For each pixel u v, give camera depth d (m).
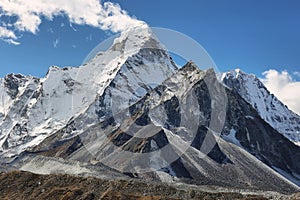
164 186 166.50
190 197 156.75
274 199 162.25
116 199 150.62
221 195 156.50
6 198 174.50
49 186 178.12
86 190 167.25
